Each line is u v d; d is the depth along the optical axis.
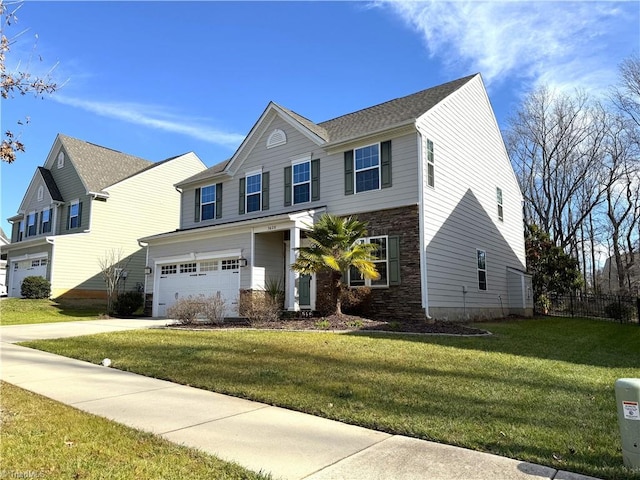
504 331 13.14
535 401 5.44
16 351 9.73
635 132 28.73
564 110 32.16
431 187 15.09
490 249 19.73
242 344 9.62
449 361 7.79
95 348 9.61
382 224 15.13
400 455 3.87
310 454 3.90
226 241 17.23
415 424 4.59
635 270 32.34
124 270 26.66
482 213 19.30
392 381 6.41
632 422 3.51
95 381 6.83
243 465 3.64
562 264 25.41
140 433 4.37
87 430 4.40
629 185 31.50
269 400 5.61
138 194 28.00
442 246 15.44
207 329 12.80
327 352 8.59
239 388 6.15
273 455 3.88
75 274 24.77
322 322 12.72
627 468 3.49
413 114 15.41
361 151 16.06
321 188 16.98
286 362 7.75
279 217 15.34
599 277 40.50
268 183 18.86
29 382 6.73
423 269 14.09
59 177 29.09
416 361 7.76
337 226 13.20
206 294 17.80
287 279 16.73
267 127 19.19
